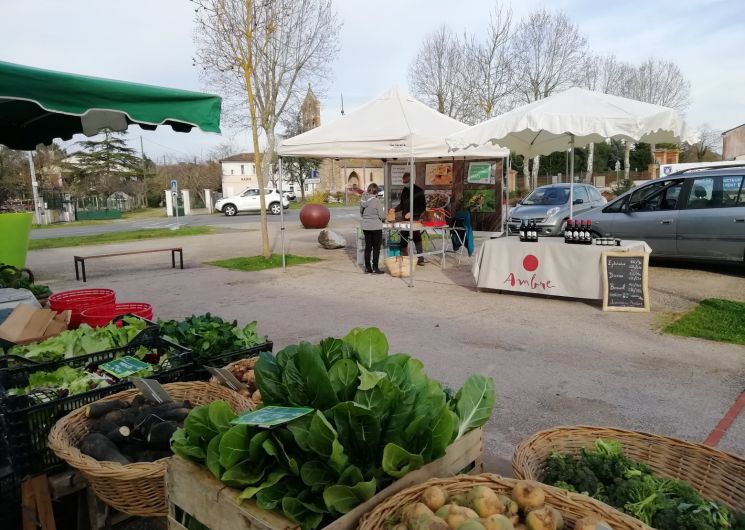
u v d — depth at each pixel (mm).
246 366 3234
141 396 2709
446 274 10523
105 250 15961
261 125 23422
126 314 3752
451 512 1507
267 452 1696
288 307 7949
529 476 1971
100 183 45469
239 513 1647
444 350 5762
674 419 4039
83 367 3082
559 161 47156
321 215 21828
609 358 5434
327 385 1749
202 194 46281
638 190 10391
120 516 2611
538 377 4941
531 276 7980
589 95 7953
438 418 1805
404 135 8742
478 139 7926
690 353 5539
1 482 2512
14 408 2396
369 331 2146
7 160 36156
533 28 33688
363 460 1727
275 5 13281
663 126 7262
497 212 13047
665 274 9773
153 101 3750
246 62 12125
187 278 10688
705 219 9375
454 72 31547
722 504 2029
